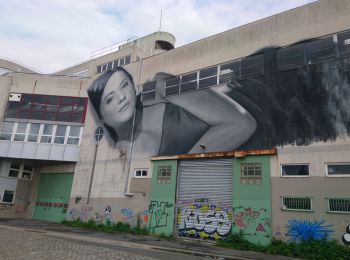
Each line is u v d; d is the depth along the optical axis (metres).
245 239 17.11
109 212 24.16
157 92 24.64
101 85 29.25
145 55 33.41
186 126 22.08
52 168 30.69
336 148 15.77
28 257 9.42
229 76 21.09
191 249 15.47
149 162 23.11
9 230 17.39
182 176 21.14
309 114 17.05
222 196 18.98
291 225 15.97
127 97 26.59
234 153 18.91
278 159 17.34
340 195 15.09
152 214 21.59
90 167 27.03
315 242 14.91
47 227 22.61
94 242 15.05
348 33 17.17
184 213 20.23
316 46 18.00
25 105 31.03
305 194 16.02
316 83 17.31
